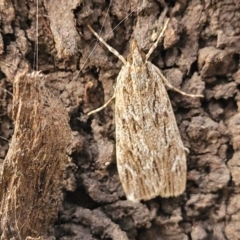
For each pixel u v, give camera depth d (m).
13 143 0.05
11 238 0.05
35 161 0.05
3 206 0.05
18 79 0.05
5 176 0.05
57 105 0.05
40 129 0.05
